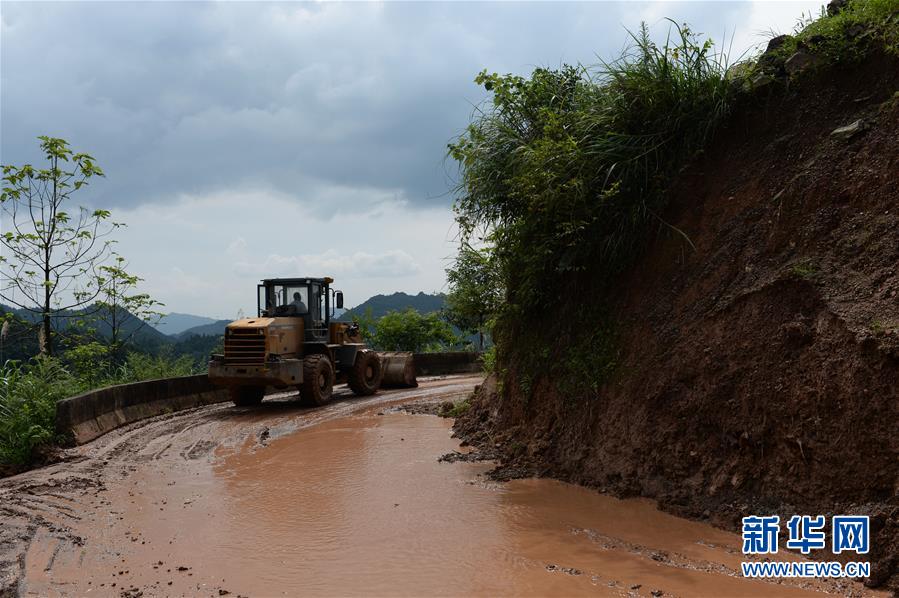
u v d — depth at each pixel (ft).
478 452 28.53
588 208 24.93
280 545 18.38
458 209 31.22
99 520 21.02
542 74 30.17
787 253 20.21
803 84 23.30
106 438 35.19
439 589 15.08
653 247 24.82
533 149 27.68
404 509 21.26
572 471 23.57
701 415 20.01
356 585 15.48
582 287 26.89
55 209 42.09
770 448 18.06
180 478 26.73
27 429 31.04
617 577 15.43
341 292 55.62
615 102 25.89
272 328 47.06
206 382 50.80
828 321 17.48
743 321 19.97
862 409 15.80
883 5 22.08
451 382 68.80
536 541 17.94
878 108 20.59
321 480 25.61
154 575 16.44
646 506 20.27
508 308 29.68
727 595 14.30
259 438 35.40
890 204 18.51
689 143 25.35
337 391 61.11
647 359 22.43
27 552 18.12
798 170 21.54
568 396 25.25
